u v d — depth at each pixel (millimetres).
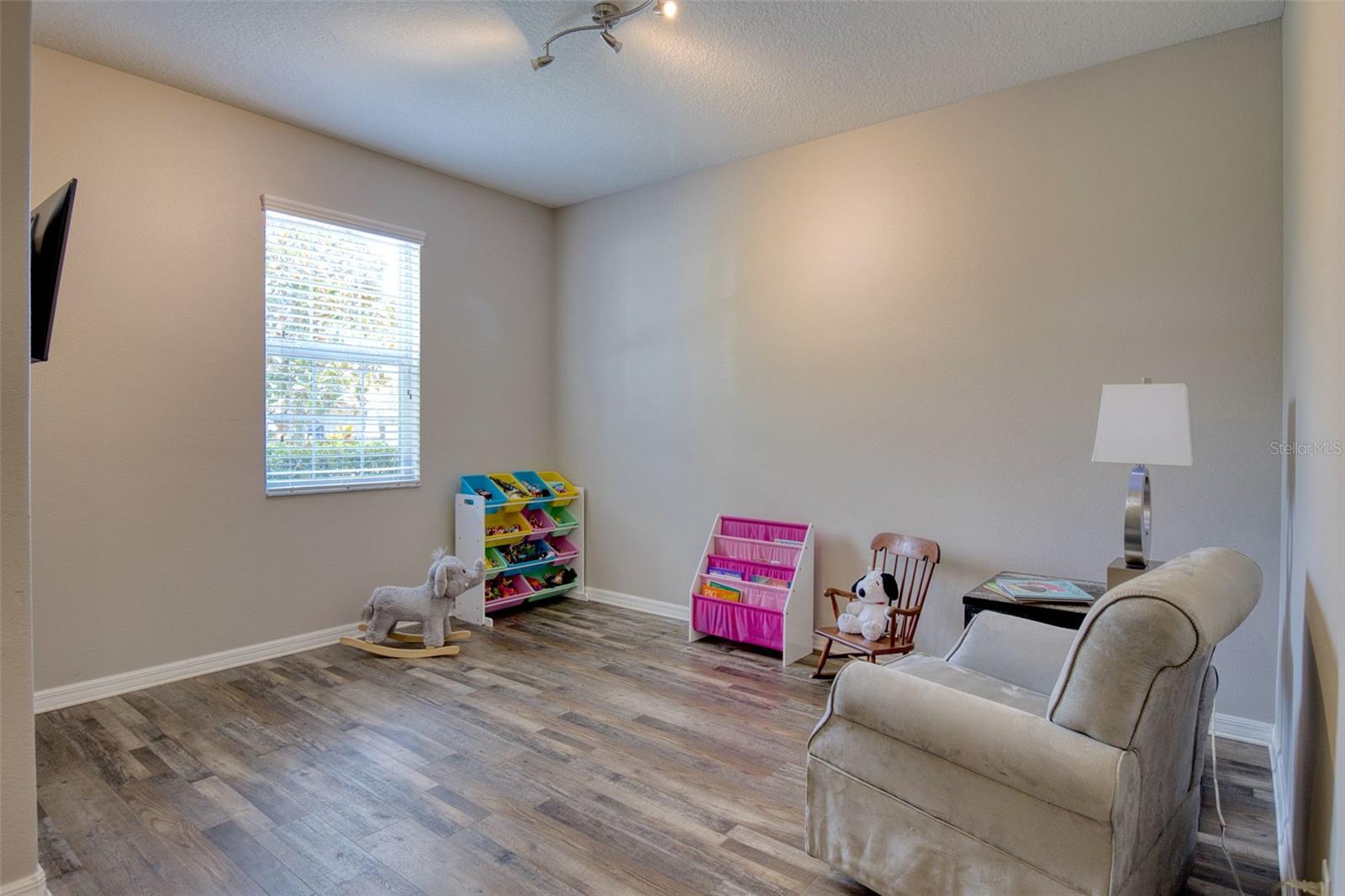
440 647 3541
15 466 1432
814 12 2457
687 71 2895
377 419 3877
